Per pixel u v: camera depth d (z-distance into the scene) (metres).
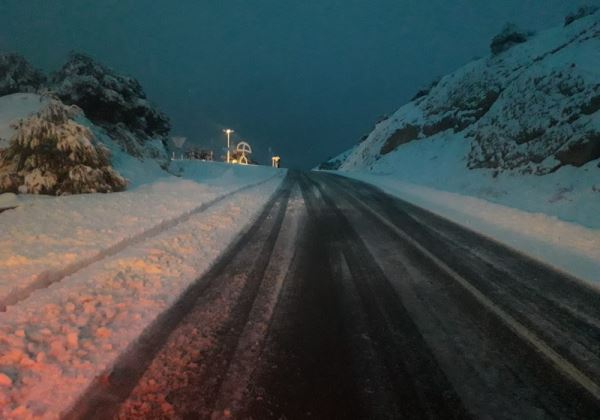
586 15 22.47
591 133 11.26
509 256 5.80
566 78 14.21
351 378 2.67
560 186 11.06
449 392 2.53
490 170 15.80
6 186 8.98
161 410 2.30
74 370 2.66
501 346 3.13
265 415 2.29
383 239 6.84
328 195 13.79
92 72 14.27
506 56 25.47
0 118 11.16
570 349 3.11
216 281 4.52
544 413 2.34
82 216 7.28
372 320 3.58
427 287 4.46
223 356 2.91
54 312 3.45
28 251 5.06
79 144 9.55
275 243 6.38
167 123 18.12
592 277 4.82
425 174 21.92
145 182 12.63
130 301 3.80
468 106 24.95
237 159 50.34
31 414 2.24
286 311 3.73
